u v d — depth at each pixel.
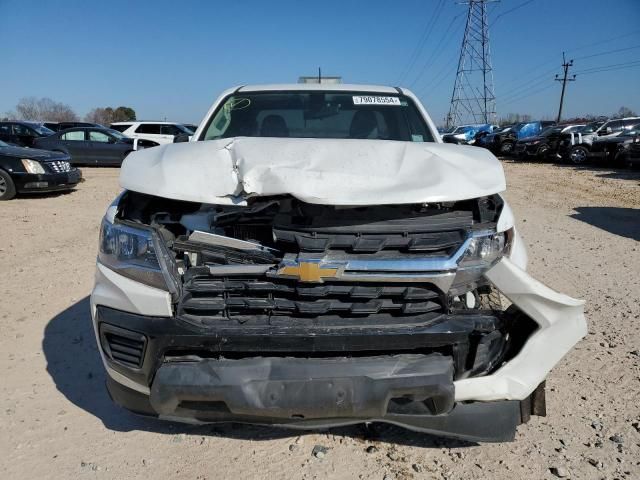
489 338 2.39
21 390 3.47
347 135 4.07
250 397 2.25
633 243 7.69
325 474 2.66
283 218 2.42
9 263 6.51
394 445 2.89
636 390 3.39
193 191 2.44
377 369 2.29
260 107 4.24
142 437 2.98
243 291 2.39
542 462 2.73
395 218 2.39
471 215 2.46
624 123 23.17
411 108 4.33
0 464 2.74
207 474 2.67
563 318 2.41
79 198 12.60
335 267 2.30
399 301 2.37
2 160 11.98
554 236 8.19
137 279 2.42
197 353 2.39
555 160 24.73
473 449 2.85
